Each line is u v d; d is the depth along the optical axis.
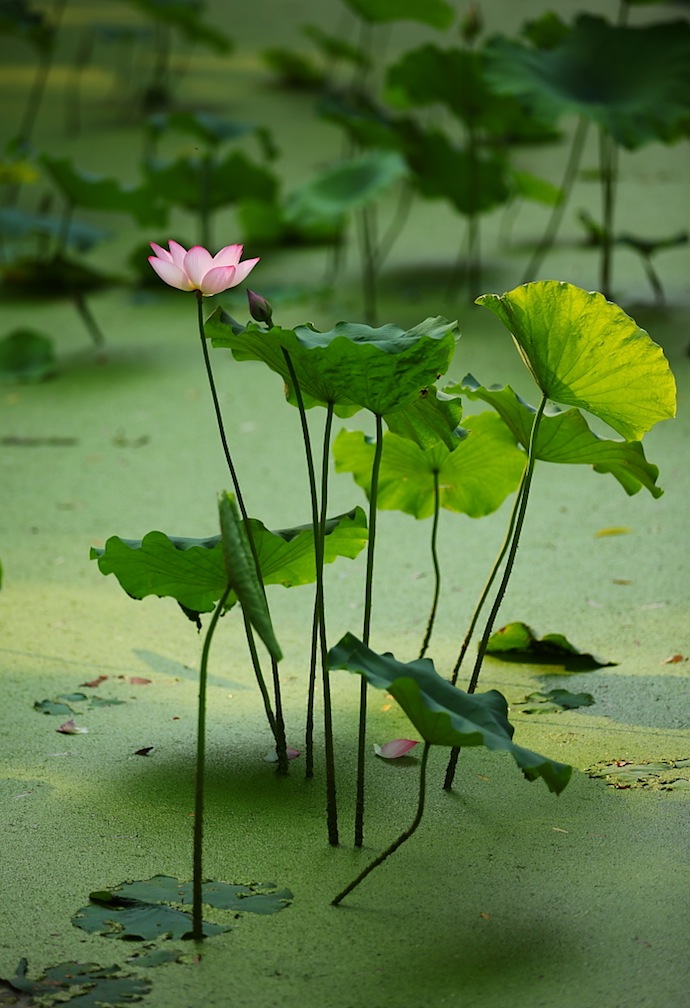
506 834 7.63
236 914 7.41
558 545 8.91
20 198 15.92
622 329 7.52
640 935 7.34
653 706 8.08
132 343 12.40
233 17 24.22
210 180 13.38
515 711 8.08
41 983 7.24
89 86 20.06
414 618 8.52
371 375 7.39
